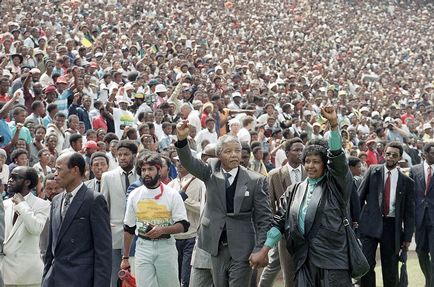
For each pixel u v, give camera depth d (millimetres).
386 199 11352
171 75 25938
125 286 9297
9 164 13031
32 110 15672
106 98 21016
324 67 38812
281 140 18016
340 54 45438
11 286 9039
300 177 10953
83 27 30531
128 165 10875
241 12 48125
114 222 10719
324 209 7625
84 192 7586
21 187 9109
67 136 14734
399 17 59219
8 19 28812
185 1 46281
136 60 27609
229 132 17906
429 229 11852
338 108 26688
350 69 41531
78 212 7488
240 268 8391
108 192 10820
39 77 18703
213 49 35344
